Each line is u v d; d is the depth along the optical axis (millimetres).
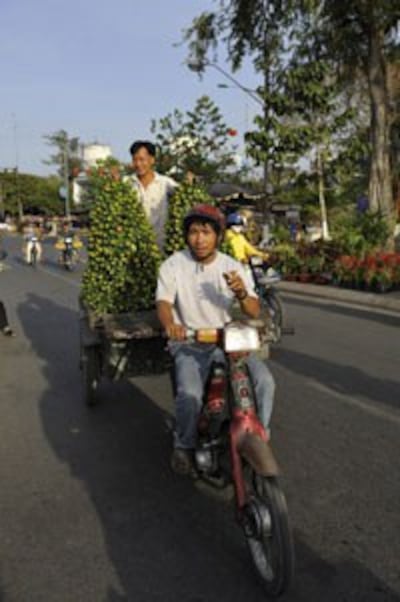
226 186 25266
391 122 21859
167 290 4094
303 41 19141
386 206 17688
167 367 5461
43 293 14945
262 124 17391
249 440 3135
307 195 25859
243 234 9016
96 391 6090
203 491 4207
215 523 3777
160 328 4898
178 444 3744
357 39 18188
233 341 3291
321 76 16953
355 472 4371
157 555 3434
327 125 17375
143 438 5238
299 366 7227
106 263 5715
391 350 7918
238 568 3291
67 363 7863
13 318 11328
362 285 13328
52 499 4133
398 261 13328
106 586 3162
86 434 5352
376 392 6160
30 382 7031
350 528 3625
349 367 7125
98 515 3902
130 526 3760
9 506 4043
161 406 6066
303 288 14227
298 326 9812
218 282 4059
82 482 4387
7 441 5215
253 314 3695
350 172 18234
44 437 5293
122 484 4348
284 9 18266
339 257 14891
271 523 2955
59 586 3174
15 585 3191
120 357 5359
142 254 5727
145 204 6574
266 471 2959
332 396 6078
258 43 19438
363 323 9953
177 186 6262
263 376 3547
